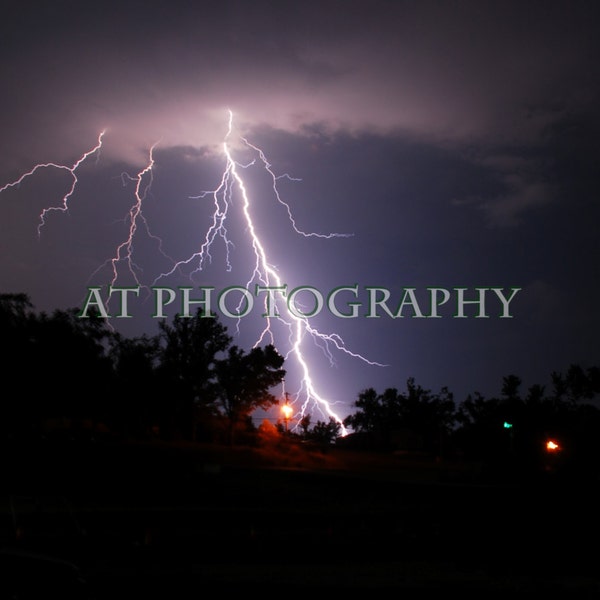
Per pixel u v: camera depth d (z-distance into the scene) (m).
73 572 8.03
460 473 44.56
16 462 28.83
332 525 21.44
